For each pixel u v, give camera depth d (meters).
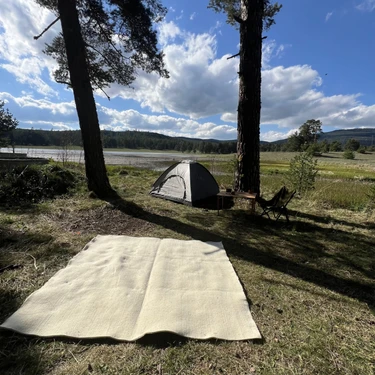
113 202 5.86
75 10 5.58
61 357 1.62
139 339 1.78
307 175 7.66
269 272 2.96
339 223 5.07
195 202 6.21
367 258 3.46
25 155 12.36
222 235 4.19
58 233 3.82
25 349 1.66
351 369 1.64
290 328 2.00
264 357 1.70
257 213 5.62
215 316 2.05
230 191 5.62
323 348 1.81
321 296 2.50
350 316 2.20
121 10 6.48
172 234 4.14
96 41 7.30
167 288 2.40
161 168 19.28
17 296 2.22
